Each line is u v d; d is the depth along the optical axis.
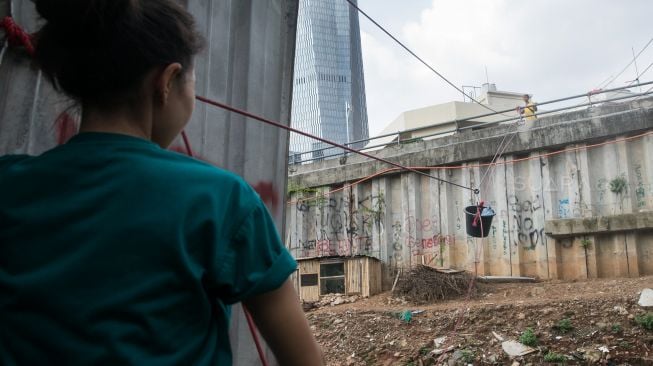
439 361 9.05
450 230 14.73
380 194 16.00
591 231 12.66
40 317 0.87
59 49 1.02
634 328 8.64
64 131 1.82
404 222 15.41
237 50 2.70
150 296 0.89
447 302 12.41
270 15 2.98
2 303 0.89
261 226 1.02
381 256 15.52
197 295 0.94
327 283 14.89
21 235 0.92
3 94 1.63
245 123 2.67
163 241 0.91
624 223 12.31
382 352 9.96
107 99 1.05
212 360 0.97
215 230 0.95
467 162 14.93
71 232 0.91
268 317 1.01
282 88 3.08
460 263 14.48
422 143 16.11
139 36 1.00
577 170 13.47
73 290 0.87
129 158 0.98
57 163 0.97
